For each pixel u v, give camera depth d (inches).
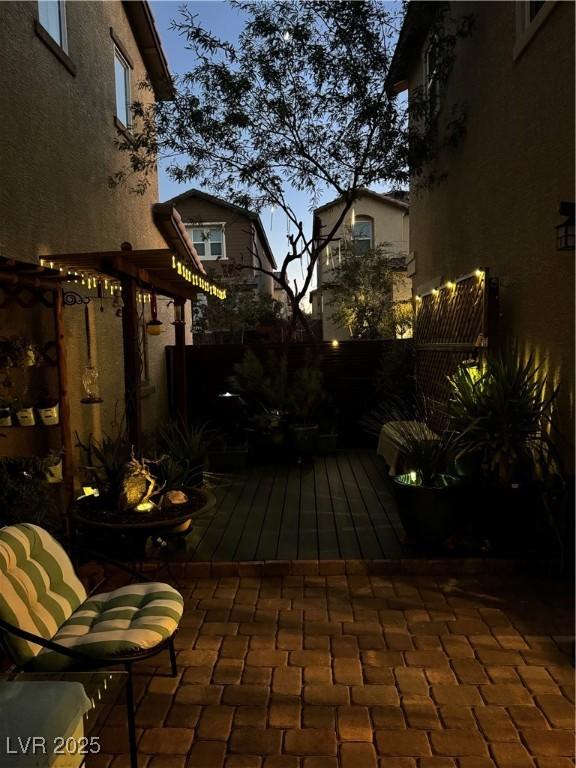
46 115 187.6
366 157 297.3
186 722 95.9
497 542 159.8
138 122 308.5
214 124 292.2
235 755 88.4
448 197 268.7
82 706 74.4
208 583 150.3
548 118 159.9
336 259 629.6
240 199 324.2
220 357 345.4
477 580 149.1
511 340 189.2
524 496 154.7
